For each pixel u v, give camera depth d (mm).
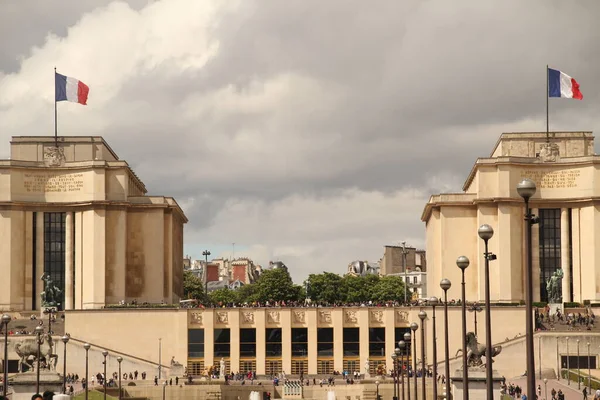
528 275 71500
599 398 103250
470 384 135250
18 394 145500
